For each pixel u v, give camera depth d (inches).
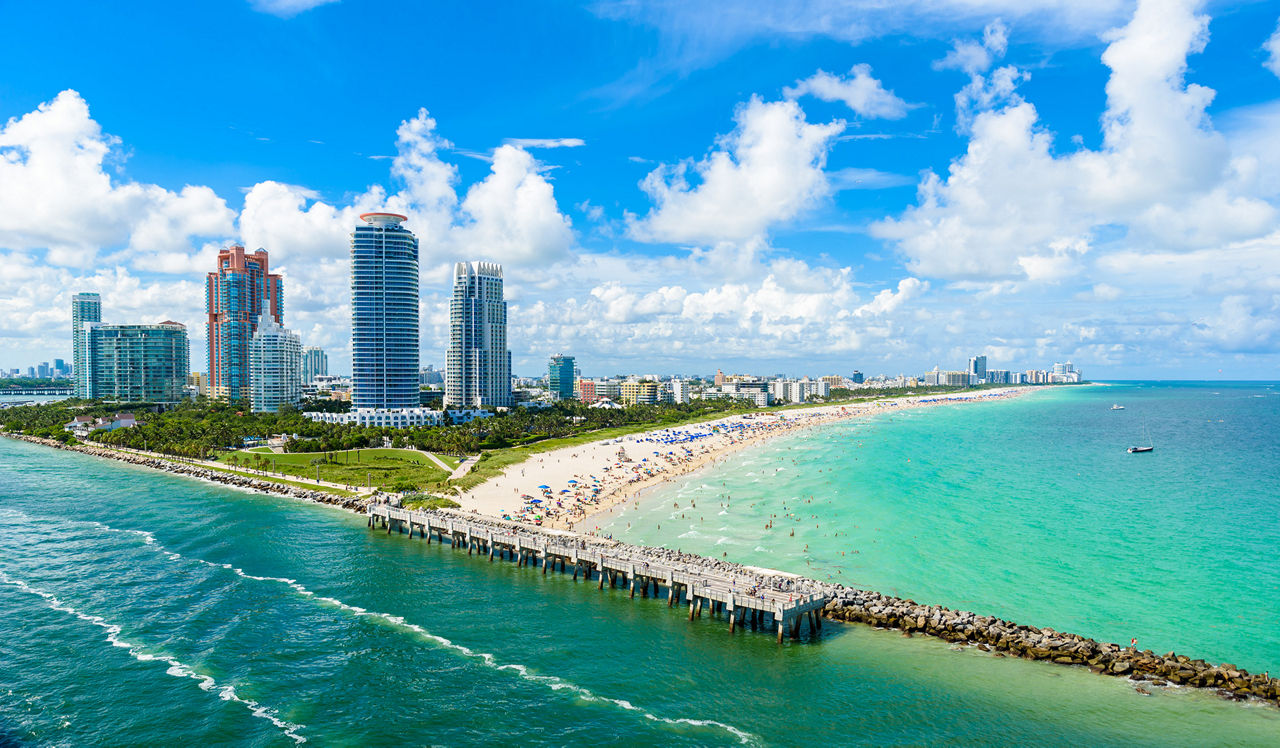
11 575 4694.9
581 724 2903.5
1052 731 2817.4
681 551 5177.2
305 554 5344.5
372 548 5546.3
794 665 3408.0
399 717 2947.8
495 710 3009.4
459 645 3659.0
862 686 3193.9
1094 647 3405.5
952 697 3083.2
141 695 3102.9
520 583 4665.4
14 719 2891.2
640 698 3115.2
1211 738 2748.5
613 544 5162.4
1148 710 2950.3
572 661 3476.9
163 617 3983.8
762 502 7047.2
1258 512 6387.8
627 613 4116.6
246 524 6294.3
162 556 5216.5
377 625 3917.3
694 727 2881.4
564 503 7007.9
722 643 3676.2
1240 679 3107.8
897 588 4379.9
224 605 4183.1
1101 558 4953.3
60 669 3334.2
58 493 7731.3
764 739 2795.3
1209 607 3993.6
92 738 2773.1
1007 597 4195.4
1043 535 5600.4
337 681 3255.4
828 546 5339.6
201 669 3356.3
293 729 2856.8
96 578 4660.4
